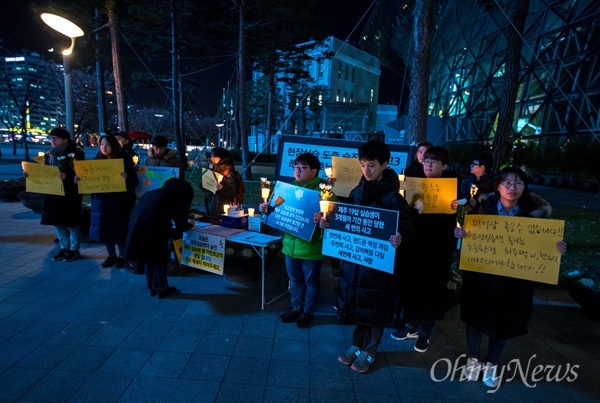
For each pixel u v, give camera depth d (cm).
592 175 1853
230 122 4653
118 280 463
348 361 302
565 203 1399
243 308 399
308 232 337
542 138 2247
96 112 3675
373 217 278
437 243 309
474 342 292
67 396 253
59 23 654
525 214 264
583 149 1848
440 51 3934
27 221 747
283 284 474
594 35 1980
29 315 366
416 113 700
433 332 367
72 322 355
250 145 5500
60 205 494
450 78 3519
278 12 1587
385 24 3506
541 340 354
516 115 2492
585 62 2006
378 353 325
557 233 246
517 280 264
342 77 5012
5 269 488
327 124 4128
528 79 2422
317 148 539
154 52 2058
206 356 307
